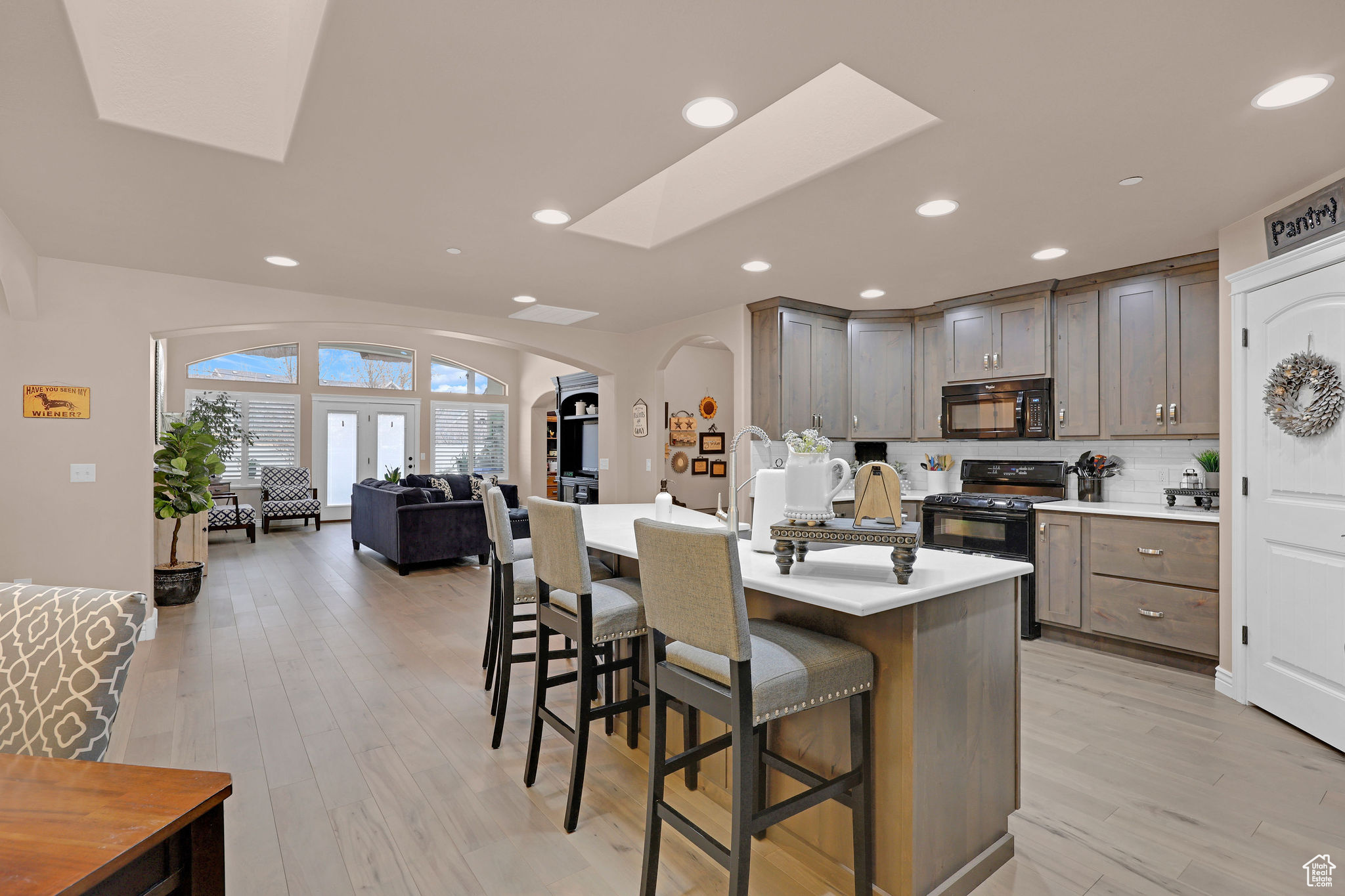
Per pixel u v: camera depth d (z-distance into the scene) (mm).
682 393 8125
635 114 2174
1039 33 1729
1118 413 4039
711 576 1512
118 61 2211
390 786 2322
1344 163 2521
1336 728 2578
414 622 4465
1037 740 2697
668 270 4078
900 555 1721
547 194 2865
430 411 10875
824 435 5156
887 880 1733
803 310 5023
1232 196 2859
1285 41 1754
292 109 2254
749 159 2953
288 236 3457
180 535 5590
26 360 3838
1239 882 1827
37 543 3865
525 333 5793
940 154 2449
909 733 1683
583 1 1607
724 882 1832
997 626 1951
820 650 1704
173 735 2713
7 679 1142
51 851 758
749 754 1512
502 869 1878
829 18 1669
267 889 1782
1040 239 3447
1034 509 4168
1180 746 2650
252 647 3902
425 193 2854
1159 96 2041
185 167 2586
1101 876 1860
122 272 4102
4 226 3195
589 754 2586
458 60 1866
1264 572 2961
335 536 8609
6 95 2062
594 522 3100
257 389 9508
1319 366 2619
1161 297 3859
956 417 4809
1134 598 3721
